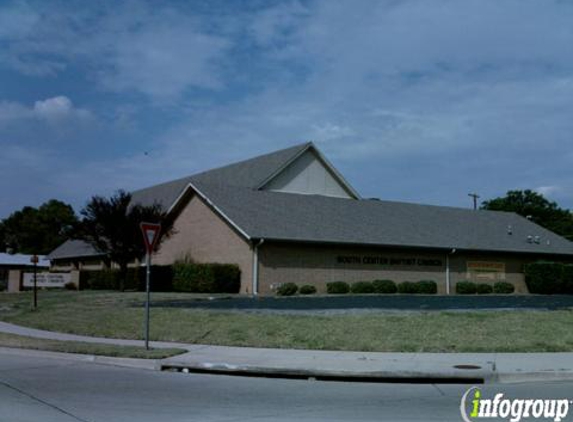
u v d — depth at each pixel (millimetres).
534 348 15195
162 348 15492
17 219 87188
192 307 23094
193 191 35875
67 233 35812
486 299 30859
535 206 74125
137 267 36281
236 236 32406
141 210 34781
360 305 24375
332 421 8484
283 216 34781
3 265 58438
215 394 10609
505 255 41719
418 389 11234
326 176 44969
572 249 45500
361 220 38094
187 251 36188
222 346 16125
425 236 38625
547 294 40281
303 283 32812
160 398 10180
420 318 18469
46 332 19750
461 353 14781
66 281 36625
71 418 8609
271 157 44750
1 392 10602
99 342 17109
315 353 14797
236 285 31875
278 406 9578
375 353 14789
